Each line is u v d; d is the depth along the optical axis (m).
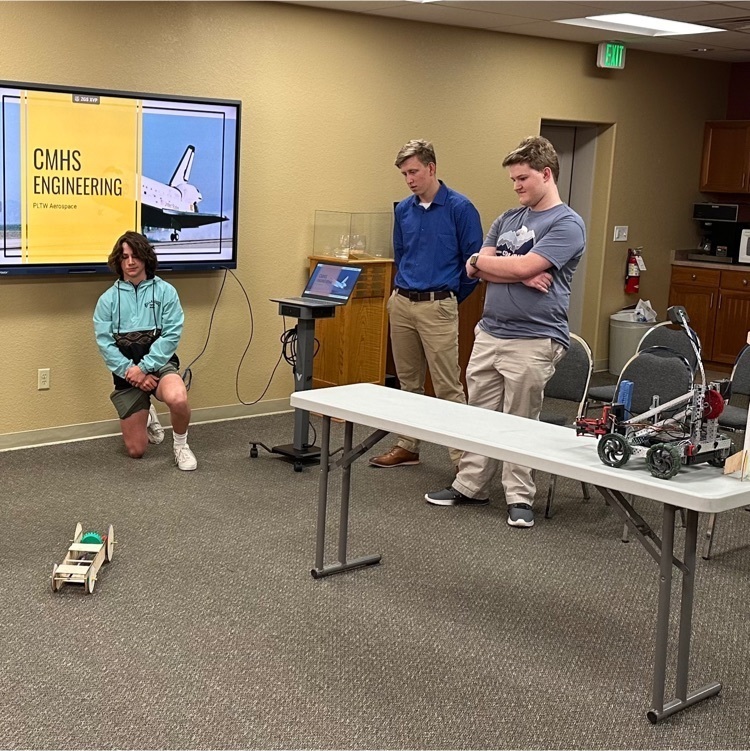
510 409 4.34
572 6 5.88
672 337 5.47
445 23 6.62
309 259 6.34
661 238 8.59
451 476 5.16
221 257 5.86
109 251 5.41
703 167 8.71
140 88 5.41
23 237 5.09
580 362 4.79
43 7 5.01
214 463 5.21
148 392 5.16
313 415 6.33
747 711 2.95
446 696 2.96
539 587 3.80
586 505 4.81
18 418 5.32
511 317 4.26
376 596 3.65
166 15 5.45
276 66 5.95
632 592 3.79
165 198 5.56
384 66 6.45
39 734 2.68
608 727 2.83
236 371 6.16
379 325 6.26
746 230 8.31
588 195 8.15
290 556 3.99
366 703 2.90
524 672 3.13
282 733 2.73
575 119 7.64
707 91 8.60
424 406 3.53
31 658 3.09
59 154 5.14
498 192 7.28
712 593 3.82
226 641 3.25
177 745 2.65
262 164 6.01
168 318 5.20
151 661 3.10
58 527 4.21
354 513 4.54
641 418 2.93
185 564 3.87
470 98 6.95
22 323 5.25
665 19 6.27
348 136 6.37
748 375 5.02
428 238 4.95
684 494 2.57
